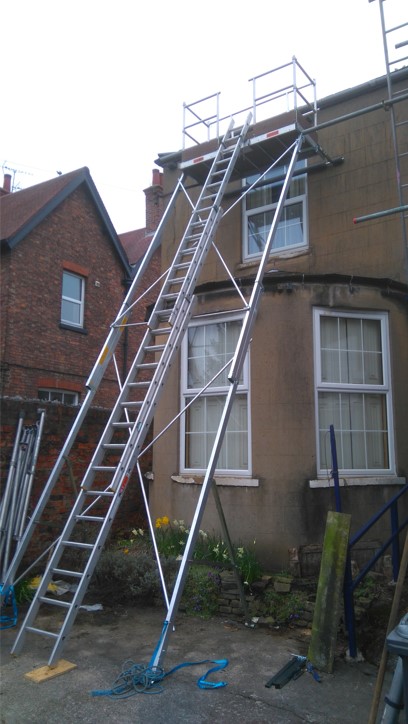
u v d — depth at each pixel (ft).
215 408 24.41
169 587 20.12
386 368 23.59
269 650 16.53
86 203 51.83
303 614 18.33
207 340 25.00
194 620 19.07
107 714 12.85
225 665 15.39
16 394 42.55
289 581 19.60
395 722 9.64
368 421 23.29
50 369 45.68
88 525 24.95
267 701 13.52
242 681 14.53
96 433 26.04
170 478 24.76
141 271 22.49
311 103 27.25
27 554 21.77
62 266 48.26
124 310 21.53
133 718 12.70
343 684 14.46
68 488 24.20
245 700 13.56
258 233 28.86
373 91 26.63
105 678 14.58
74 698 13.55
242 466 23.24
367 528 16.97
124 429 27.91
